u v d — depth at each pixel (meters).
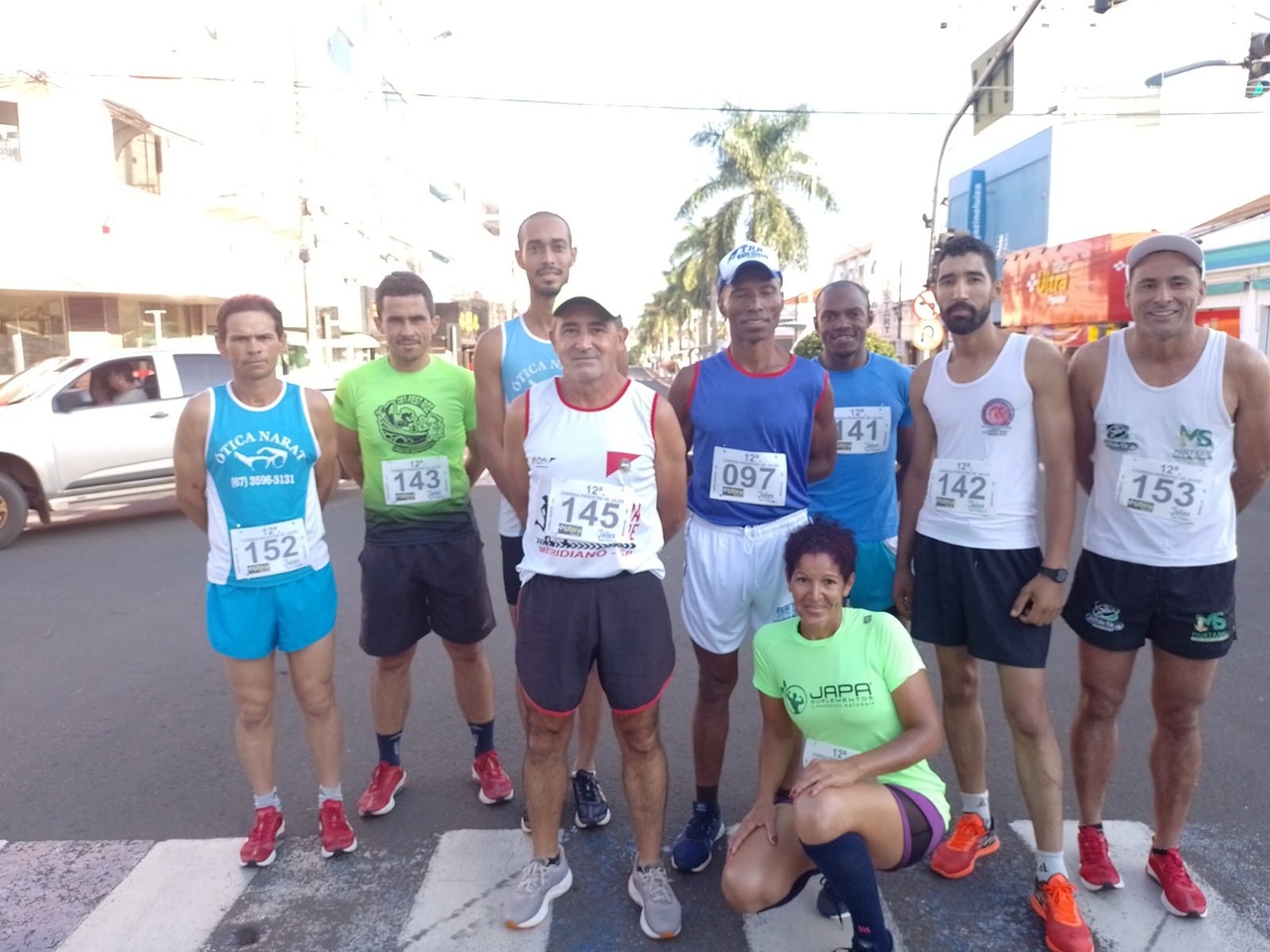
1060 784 3.02
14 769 4.24
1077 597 3.19
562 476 2.97
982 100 27.92
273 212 21.52
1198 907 2.97
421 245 38.88
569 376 2.97
